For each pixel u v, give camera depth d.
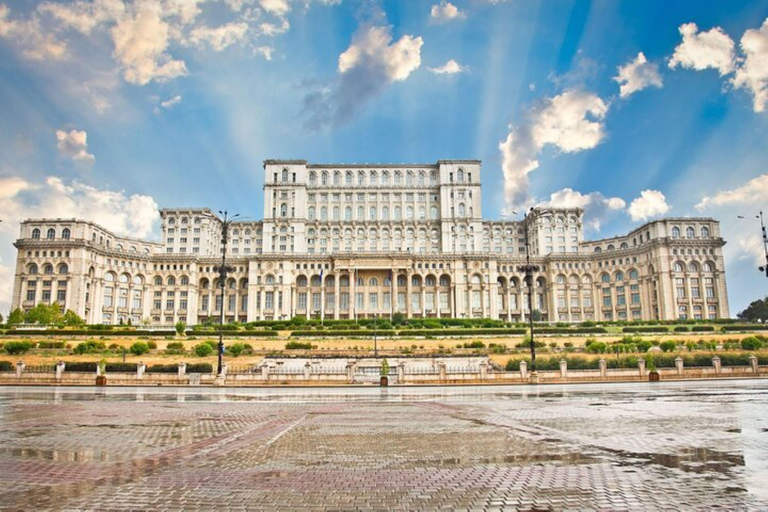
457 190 179.62
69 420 25.86
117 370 59.50
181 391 45.75
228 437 20.72
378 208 182.62
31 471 14.98
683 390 42.06
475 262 159.38
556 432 21.39
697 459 16.06
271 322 121.06
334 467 15.39
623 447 18.06
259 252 189.38
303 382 55.00
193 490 12.99
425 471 14.85
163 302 159.25
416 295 159.75
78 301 142.62
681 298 147.00
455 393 42.34
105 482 13.75
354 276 156.62
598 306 163.75
